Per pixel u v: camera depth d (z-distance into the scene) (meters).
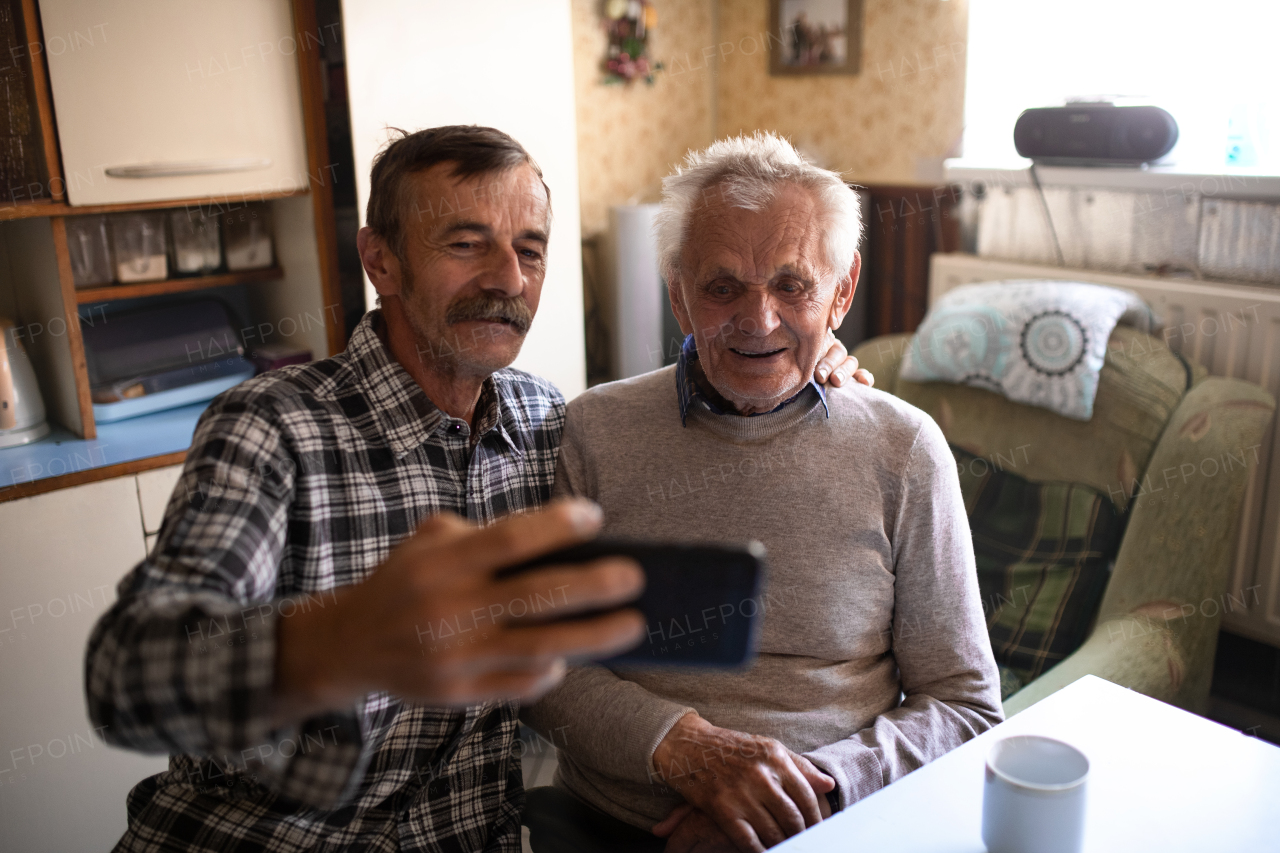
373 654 0.46
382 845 0.98
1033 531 1.70
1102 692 0.98
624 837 1.08
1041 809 0.69
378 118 1.92
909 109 2.59
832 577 1.09
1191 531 1.48
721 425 1.14
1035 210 2.26
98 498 1.72
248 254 2.09
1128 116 1.99
